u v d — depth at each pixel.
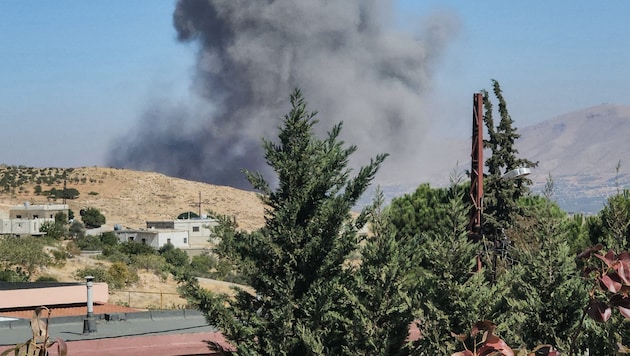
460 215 20.38
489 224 57.25
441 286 19.72
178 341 26.31
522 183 61.66
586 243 44.47
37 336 6.08
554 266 19.66
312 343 20.62
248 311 22.91
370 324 20.45
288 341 21.70
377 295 20.55
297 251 22.42
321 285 22.17
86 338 28.06
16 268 90.00
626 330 14.77
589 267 6.67
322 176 23.19
